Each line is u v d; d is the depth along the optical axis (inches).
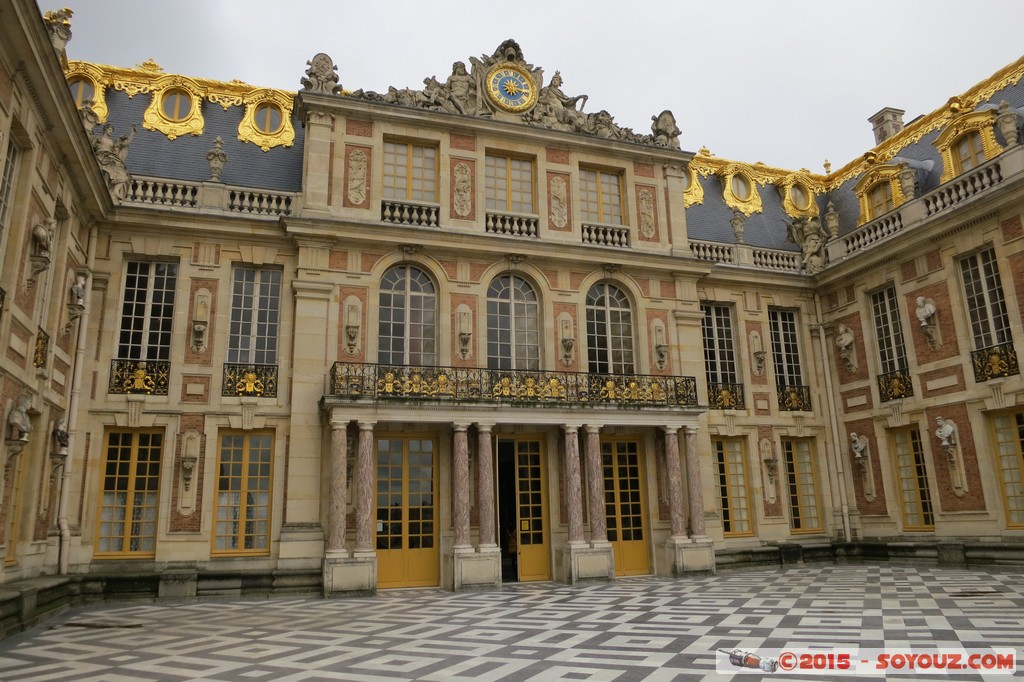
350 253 804.6
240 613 590.6
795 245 1079.0
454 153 873.5
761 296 1008.9
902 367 910.4
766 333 1000.2
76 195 665.0
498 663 371.6
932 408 853.8
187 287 765.9
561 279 883.4
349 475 742.5
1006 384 769.6
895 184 957.2
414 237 817.5
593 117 952.3
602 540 784.3
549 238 891.4
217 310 769.6
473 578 727.1
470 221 860.6
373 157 839.7
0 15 440.5
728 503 936.9
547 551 810.2
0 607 462.9
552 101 935.0
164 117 871.7
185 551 706.8
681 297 935.7
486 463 756.0
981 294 812.0
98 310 735.1
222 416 745.0
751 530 936.9
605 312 903.7
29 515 591.2
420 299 831.7
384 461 774.5
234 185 813.2
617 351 899.4
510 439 829.2
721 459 949.2
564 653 394.9
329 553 696.4
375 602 648.4
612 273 908.0
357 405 722.8
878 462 927.7
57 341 641.0
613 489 855.7
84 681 345.4
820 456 983.6
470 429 798.5
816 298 1034.1
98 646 442.0
